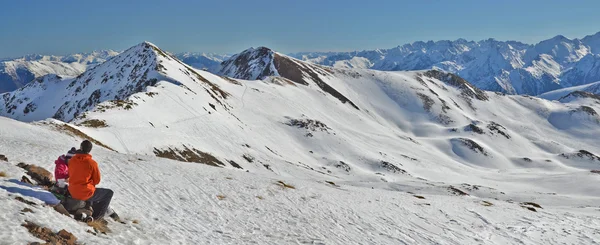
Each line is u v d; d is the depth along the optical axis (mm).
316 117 172000
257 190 22984
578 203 65375
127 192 16172
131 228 11602
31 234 8422
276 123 138625
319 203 22719
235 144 94188
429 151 162250
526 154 191875
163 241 11297
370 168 116250
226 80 185375
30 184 11859
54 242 8492
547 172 149125
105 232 10500
